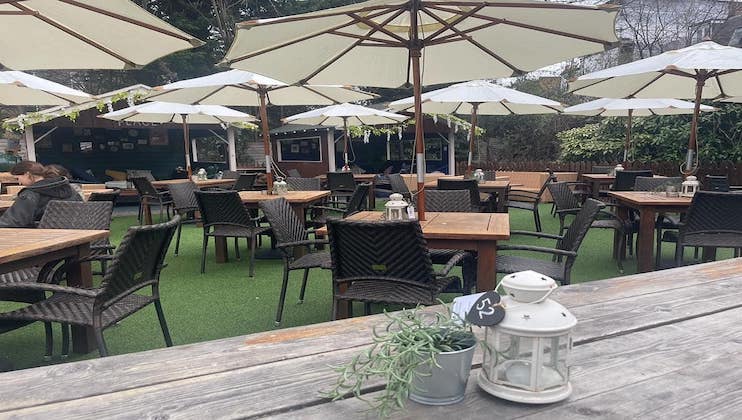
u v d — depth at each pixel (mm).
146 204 6965
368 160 12922
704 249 4328
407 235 2105
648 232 3852
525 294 809
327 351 1023
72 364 978
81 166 11438
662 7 12844
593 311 1240
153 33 2490
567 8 2221
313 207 5293
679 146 8812
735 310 1244
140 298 2389
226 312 3330
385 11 2584
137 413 792
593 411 778
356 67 3512
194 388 873
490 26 2842
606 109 7070
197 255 5211
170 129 11617
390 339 805
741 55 3461
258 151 15453
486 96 5723
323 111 8258
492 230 2631
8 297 2543
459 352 782
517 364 808
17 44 2760
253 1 15719
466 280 2928
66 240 2373
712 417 758
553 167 9938
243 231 4332
